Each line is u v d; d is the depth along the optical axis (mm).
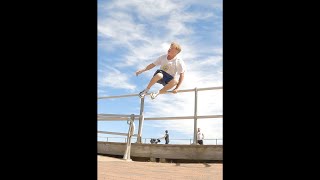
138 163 5996
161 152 7121
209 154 6695
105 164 5520
